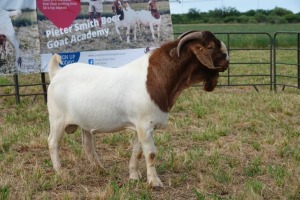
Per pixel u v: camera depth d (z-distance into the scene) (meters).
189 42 5.78
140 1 11.76
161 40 12.00
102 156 7.51
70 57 11.41
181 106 10.96
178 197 5.72
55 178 6.21
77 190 6.01
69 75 6.24
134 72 5.85
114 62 11.75
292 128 9.12
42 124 9.36
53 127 6.43
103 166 6.91
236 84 13.62
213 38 5.82
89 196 5.64
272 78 14.59
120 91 5.83
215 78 6.03
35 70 11.20
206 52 5.61
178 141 8.32
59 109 6.35
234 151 7.67
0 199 5.57
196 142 8.26
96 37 11.55
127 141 8.18
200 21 79.06
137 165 6.32
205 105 11.06
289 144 8.00
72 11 11.29
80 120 6.15
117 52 11.74
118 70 6.02
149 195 5.70
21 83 14.52
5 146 7.91
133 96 5.76
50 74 6.51
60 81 6.28
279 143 7.96
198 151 7.42
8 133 8.62
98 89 5.94
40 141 8.04
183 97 12.07
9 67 11.08
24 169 6.71
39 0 11.03
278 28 57.59
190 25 67.12
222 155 7.46
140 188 5.95
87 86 6.04
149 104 5.70
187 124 9.43
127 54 11.81
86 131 6.56
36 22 11.07
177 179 6.23
